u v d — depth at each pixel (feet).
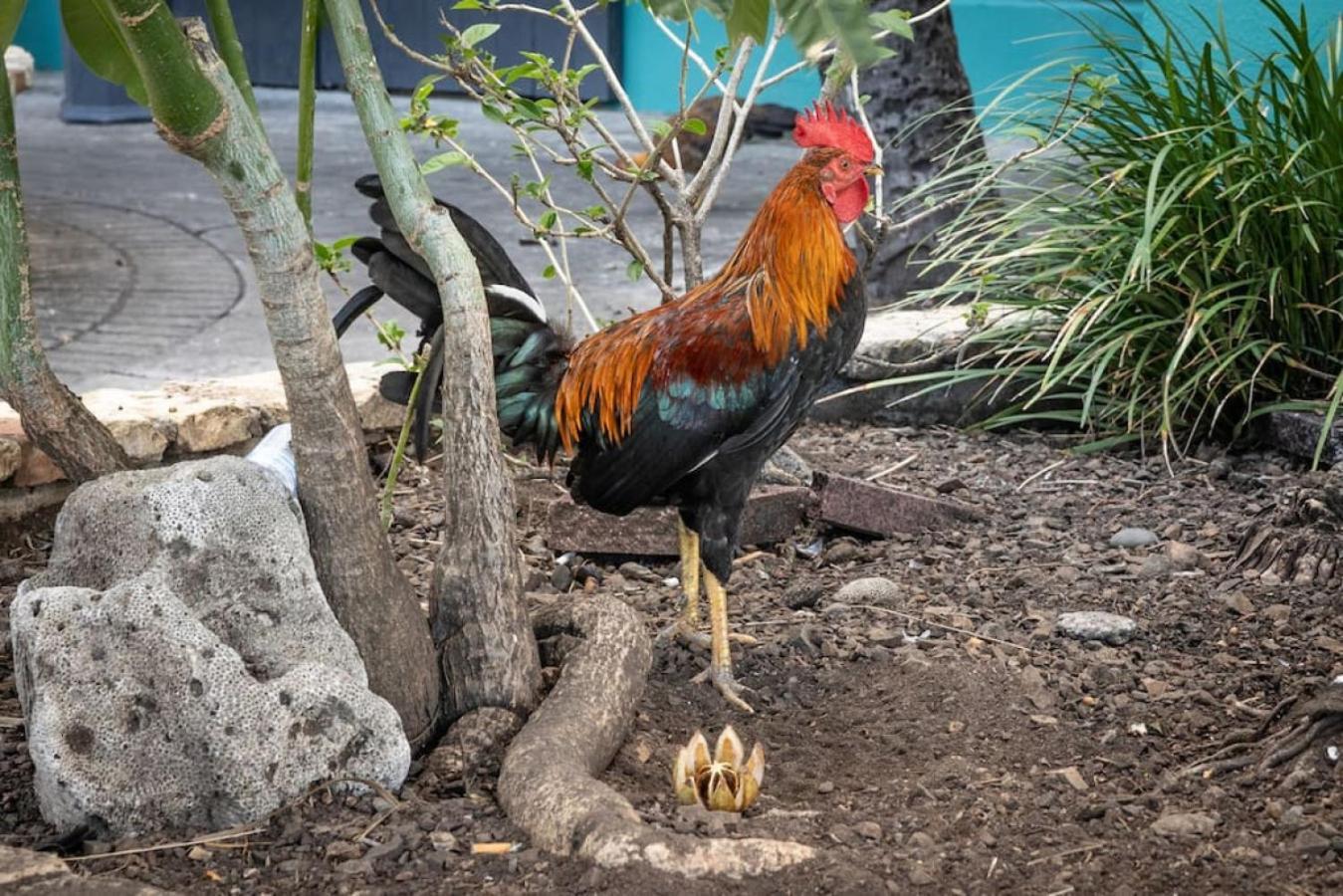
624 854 10.30
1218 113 22.49
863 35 9.03
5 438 17.81
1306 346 21.88
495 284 14.87
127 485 11.80
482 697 12.93
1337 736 12.60
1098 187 22.84
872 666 15.02
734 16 9.45
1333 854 11.05
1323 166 21.44
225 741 11.14
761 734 13.70
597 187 17.54
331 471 12.18
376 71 12.68
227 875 10.74
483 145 56.54
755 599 17.06
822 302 13.97
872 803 12.05
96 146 58.54
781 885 10.16
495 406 12.98
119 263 39.29
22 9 11.80
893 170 27.43
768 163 53.21
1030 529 19.16
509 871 10.52
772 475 19.57
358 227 42.80
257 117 13.16
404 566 17.62
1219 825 11.61
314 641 11.89
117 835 11.22
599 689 12.87
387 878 10.61
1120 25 49.60
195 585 11.68
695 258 18.52
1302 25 21.81
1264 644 15.35
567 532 17.92
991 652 15.16
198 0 71.56
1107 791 12.32
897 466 21.48
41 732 11.12
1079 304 22.03
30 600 11.33
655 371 14.06
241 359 30.48
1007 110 27.32
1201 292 21.17
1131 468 21.44
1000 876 10.79
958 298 26.89
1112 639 15.52
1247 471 20.99
